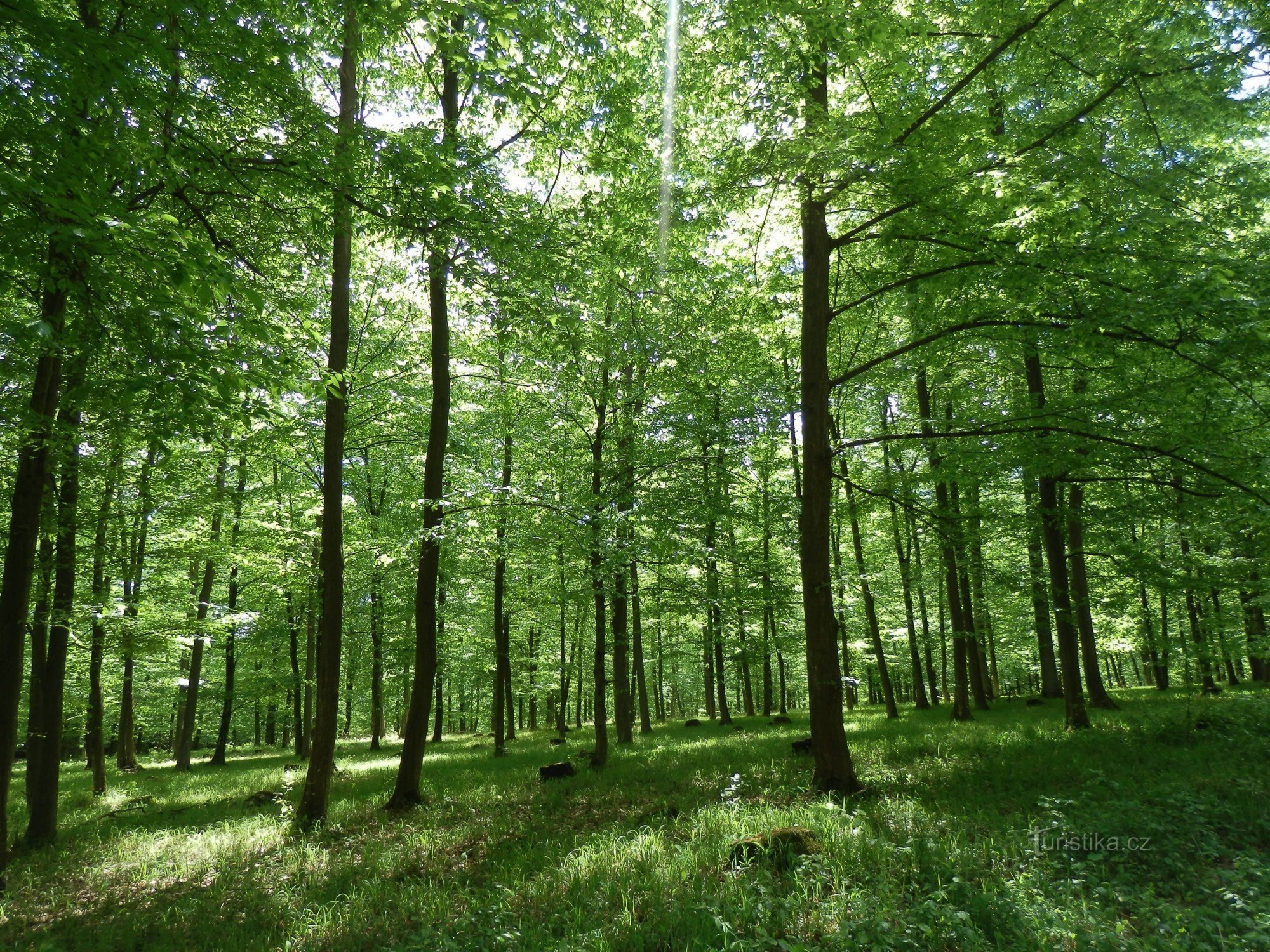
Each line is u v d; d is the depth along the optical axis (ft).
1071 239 27.45
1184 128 36.81
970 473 43.52
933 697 89.61
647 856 22.07
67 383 27.40
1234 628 39.91
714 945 15.65
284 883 23.93
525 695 117.29
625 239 35.99
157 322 17.80
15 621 25.14
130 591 48.70
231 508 55.01
